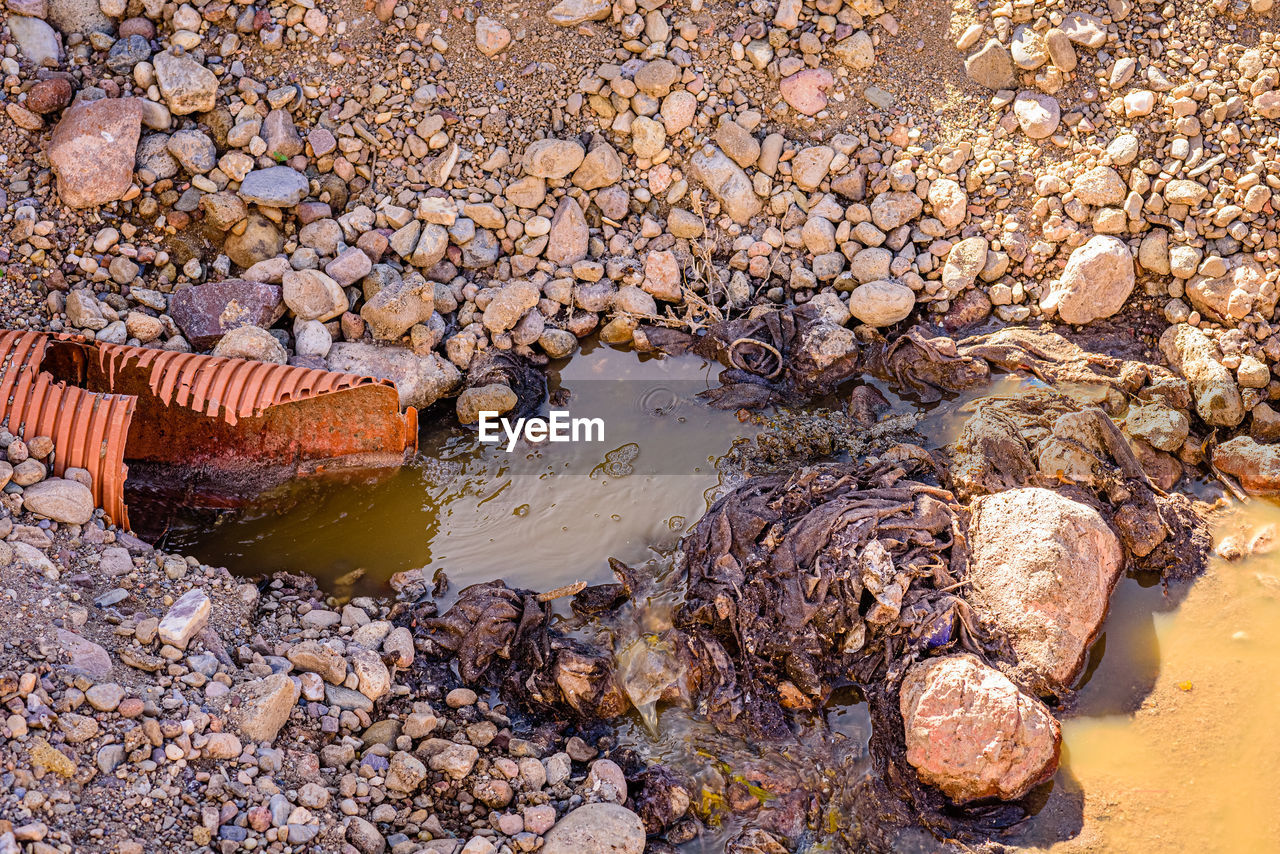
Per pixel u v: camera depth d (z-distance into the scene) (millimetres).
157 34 3270
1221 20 3279
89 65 3219
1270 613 2932
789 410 3246
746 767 2797
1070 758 2801
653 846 2717
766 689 2875
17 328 3055
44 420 2881
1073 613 2881
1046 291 3281
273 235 3234
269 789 2627
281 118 3252
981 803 2762
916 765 2770
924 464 3100
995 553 2934
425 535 3074
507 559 3037
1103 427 3055
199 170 3195
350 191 3301
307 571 3012
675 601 2955
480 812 2713
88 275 3129
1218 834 2713
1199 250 3188
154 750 2604
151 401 3072
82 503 2834
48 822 2506
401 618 2943
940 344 3234
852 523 2945
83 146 3105
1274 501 3062
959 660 2811
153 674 2686
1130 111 3256
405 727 2781
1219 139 3217
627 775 2787
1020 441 3064
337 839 2631
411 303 3197
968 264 3275
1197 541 3010
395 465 3170
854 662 2885
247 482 3127
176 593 2826
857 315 3283
